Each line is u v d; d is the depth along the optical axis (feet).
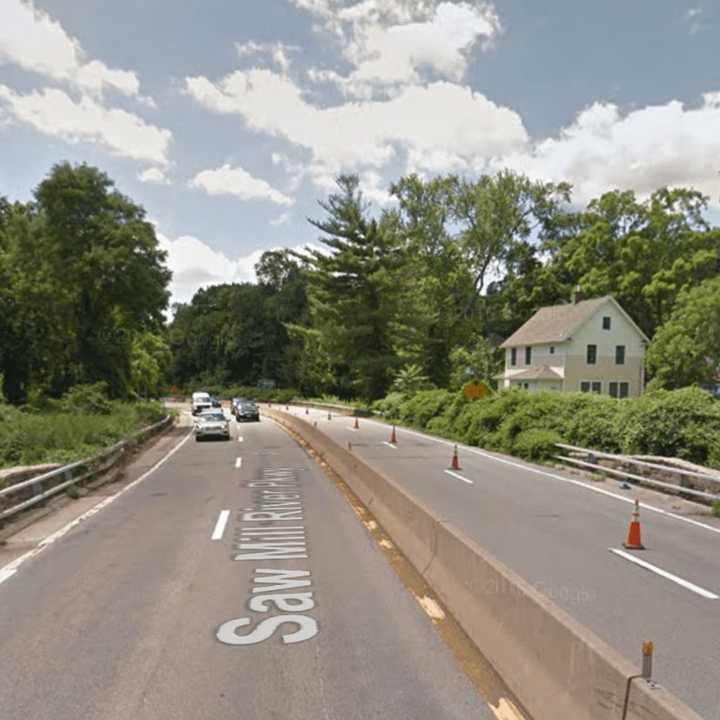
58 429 70.44
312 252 192.03
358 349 186.09
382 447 89.86
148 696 16.10
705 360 131.44
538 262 237.25
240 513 41.16
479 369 194.90
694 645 19.77
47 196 138.82
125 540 33.60
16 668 17.78
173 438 112.68
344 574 26.91
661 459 53.98
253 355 353.10
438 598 23.54
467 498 48.16
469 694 16.08
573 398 80.12
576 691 13.10
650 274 178.70
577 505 45.65
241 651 18.83
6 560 29.58
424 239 224.74
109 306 150.61
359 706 15.48
